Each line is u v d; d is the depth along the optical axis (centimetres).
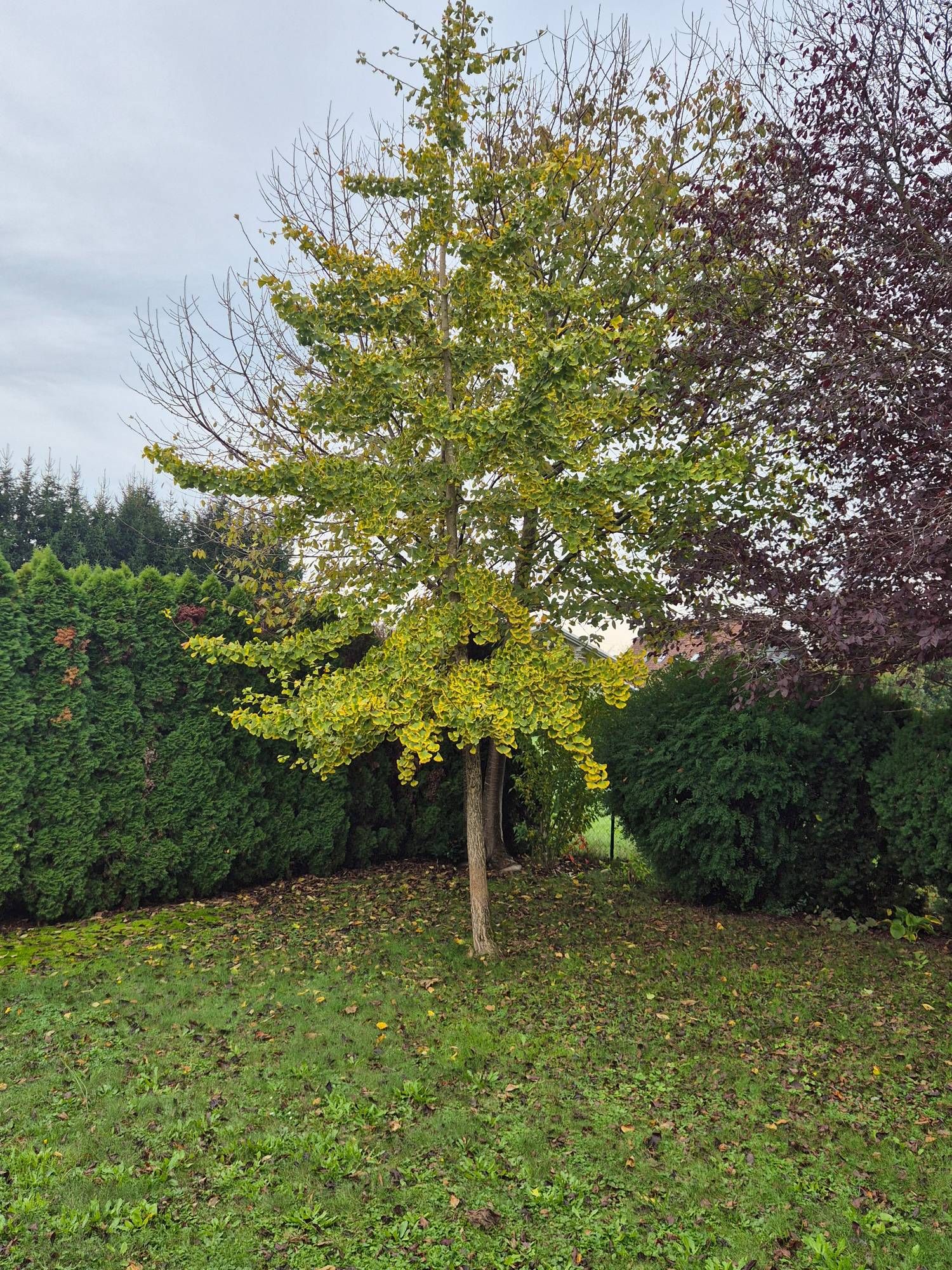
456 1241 288
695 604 679
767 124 658
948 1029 479
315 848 845
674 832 727
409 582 591
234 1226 294
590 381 595
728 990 537
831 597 563
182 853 741
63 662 685
